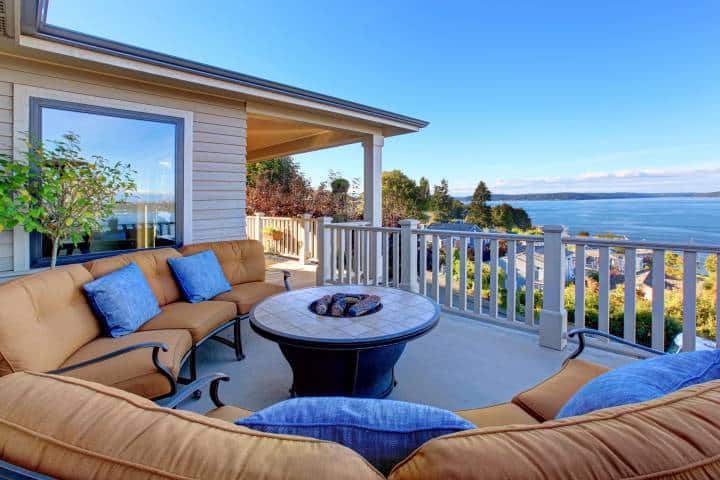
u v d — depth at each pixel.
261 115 5.12
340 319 2.31
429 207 20.14
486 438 0.61
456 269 6.19
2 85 3.29
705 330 3.43
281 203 12.84
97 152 3.78
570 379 1.65
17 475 0.62
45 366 1.85
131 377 1.90
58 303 2.16
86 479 0.59
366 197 6.54
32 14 2.74
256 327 2.21
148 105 4.09
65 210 3.28
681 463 0.54
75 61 3.44
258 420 0.83
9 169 3.14
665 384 0.98
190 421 0.69
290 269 7.45
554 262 3.18
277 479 0.56
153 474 0.58
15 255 3.42
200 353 3.24
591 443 0.57
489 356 3.07
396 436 0.78
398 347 2.32
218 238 4.73
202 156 4.55
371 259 5.05
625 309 2.92
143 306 2.68
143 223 4.12
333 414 0.84
